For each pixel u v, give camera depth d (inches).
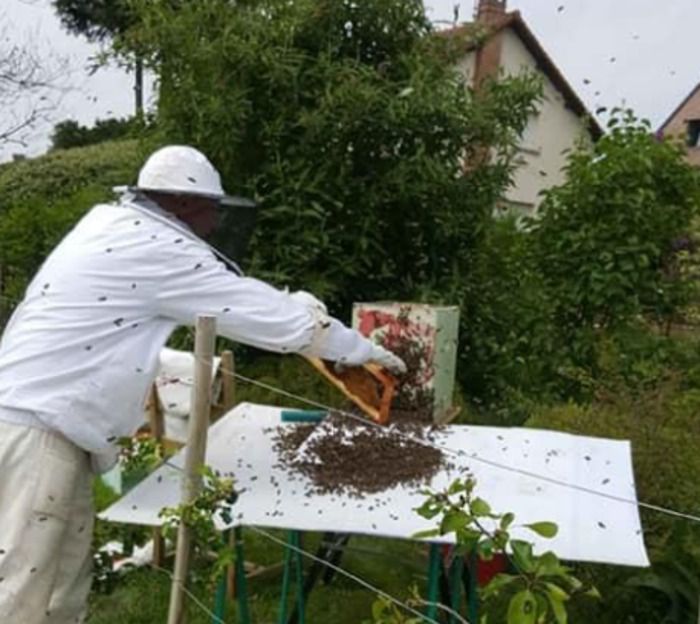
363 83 163.0
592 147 200.4
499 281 187.6
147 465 103.0
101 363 84.0
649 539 116.6
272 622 123.7
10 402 82.7
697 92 839.1
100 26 690.8
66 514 84.7
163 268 84.5
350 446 95.2
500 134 173.9
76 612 92.7
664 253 194.4
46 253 261.6
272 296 86.0
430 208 172.4
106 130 754.8
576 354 181.2
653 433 125.1
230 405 126.0
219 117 164.6
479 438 98.7
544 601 54.4
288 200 166.4
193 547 81.0
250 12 171.6
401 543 144.9
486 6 551.8
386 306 104.4
